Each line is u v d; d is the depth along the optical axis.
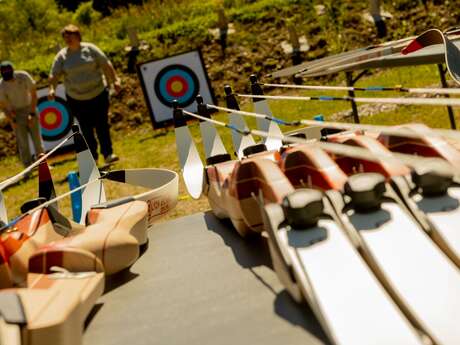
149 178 5.54
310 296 2.35
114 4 21.69
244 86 15.21
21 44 19.36
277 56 15.57
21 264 3.20
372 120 9.91
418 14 15.80
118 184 9.20
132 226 4.09
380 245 2.44
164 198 4.93
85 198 5.25
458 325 2.02
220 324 2.80
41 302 2.61
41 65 16.58
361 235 2.52
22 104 11.58
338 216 2.68
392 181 2.76
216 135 5.68
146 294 3.50
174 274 3.74
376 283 2.27
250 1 17.89
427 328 2.04
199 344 2.65
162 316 3.10
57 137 14.93
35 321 2.43
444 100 2.40
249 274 3.35
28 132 11.81
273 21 16.39
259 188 3.11
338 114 10.74
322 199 2.61
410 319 2.14
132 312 3.26
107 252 3.51
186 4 18.66
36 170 12.11
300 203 2.56
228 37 16.14
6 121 15.64
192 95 15.01
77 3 25.20
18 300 2.47
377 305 2.18
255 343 2.48
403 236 2.46
